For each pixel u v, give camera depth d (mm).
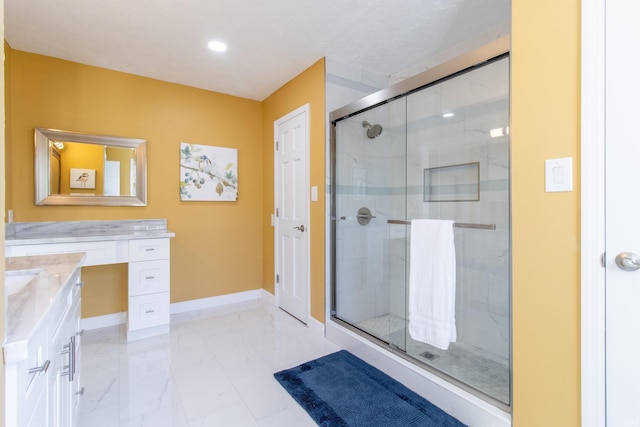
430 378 1731
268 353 2281
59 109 2549
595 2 1113
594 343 1137
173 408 1651
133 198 2836
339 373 2002
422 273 1862
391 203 2572
